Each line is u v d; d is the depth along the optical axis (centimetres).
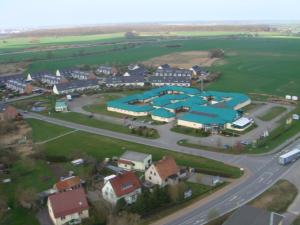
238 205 8688
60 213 8144
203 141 13100
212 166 10975
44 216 8625
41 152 12206
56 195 8438
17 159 11962
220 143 12788
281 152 11900
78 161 11388
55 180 10388
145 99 18862
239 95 17938
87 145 13100
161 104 17162
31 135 14425
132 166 10912
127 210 8556
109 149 12644
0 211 8706
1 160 11650
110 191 9031
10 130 15038
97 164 11212
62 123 15875
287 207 8588
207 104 17238
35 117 16962
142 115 16500
